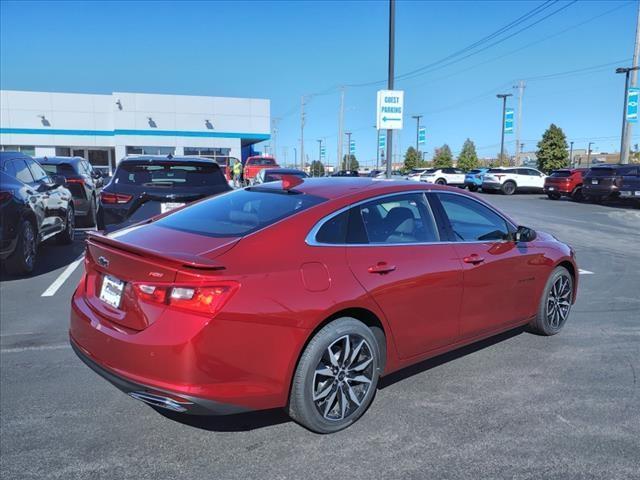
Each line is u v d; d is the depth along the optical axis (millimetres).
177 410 2885
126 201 7441
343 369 3381
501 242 4578
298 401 3191
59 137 35312
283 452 3191
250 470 3012
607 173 23578
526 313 4902
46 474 2953
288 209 3559
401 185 4055
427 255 3869
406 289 3658
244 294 2934
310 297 3145
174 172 7820
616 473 3002
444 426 3510
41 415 3631
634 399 3938
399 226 3865
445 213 4223
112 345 3035
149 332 2895
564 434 3420
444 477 2955
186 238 3371
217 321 2844
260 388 3008
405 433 3418
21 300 6570
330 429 3365
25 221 7617
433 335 3936
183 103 36719
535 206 22984
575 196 26812
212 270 2904
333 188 3893
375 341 3531
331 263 3336
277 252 3191
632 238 12922
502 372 4406
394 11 16609
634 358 4766
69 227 10508
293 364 3113
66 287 7223
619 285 7770
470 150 84625
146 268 3000
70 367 4484
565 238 12820
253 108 38281
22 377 4266
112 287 3262
